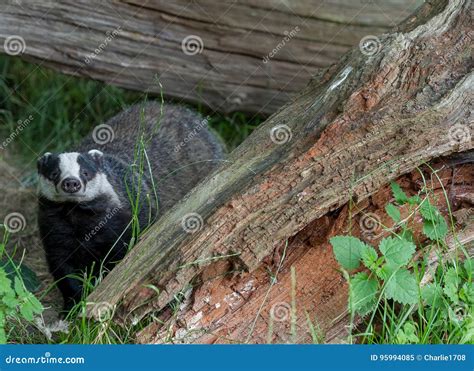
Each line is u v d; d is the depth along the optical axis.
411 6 2.61
